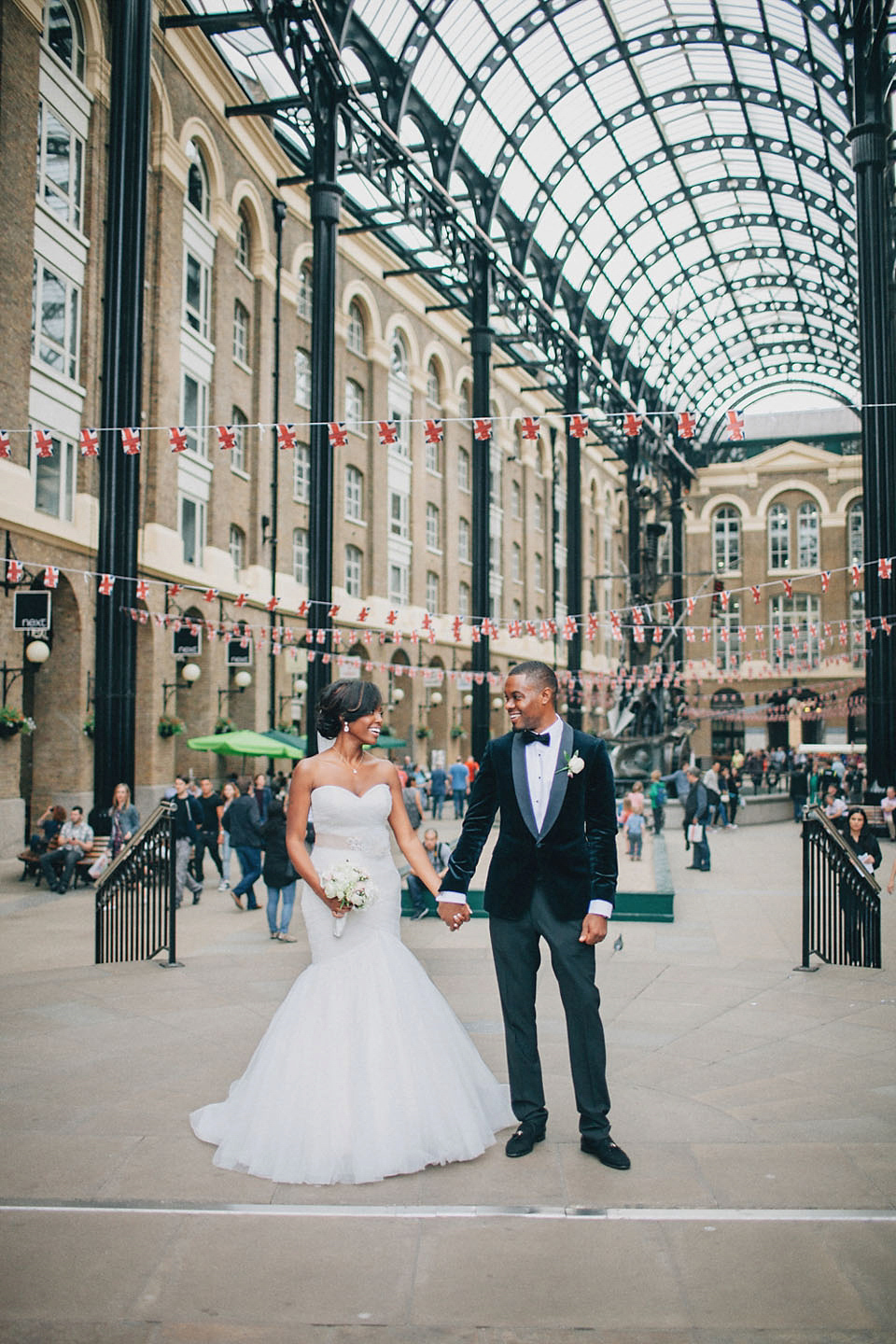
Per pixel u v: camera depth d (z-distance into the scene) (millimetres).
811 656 60031
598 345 37406
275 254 28938
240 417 27531
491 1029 6336
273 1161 3887
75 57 20266
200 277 25203
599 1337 2832
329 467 19609
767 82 27422
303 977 4227
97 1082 5207
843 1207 3629
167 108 23000
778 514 62219
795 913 12430
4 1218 3543
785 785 46938
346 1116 3912
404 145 23219
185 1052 5785
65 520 19938
